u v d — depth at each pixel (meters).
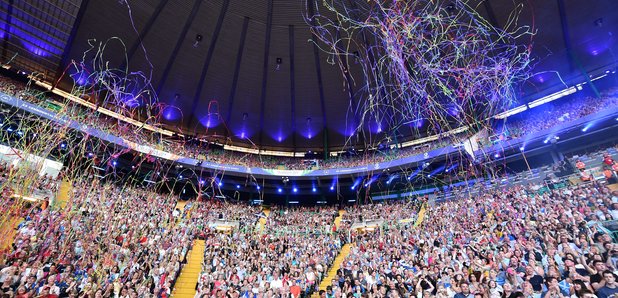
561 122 24.66
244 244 19.14
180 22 28.77
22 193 10.65
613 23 25.17
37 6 24.08
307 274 13.97
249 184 34.38
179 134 35.00
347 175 32.28
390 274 11.47
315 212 30.81
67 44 26.72
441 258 11.37
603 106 23.42
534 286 7.66
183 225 21.06
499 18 25.95
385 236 18.48
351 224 26.23
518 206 14.80
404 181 32.62
